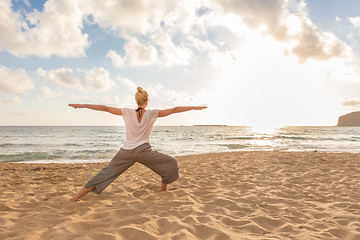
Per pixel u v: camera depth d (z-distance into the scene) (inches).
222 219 98.4
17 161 439.5
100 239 71.7
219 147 763.4
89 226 84.7
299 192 153.7
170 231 82.0
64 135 1749.5
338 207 121.7
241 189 160.9
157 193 142.3
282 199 134.5
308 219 103.3
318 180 192.5
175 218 95.0
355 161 319.0
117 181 185.9
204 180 191.3
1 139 1218.0
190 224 87.9
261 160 337.4
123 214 100.8
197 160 362.9
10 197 133.7
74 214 102.5
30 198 130.0
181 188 161.8
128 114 128.1
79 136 1605.6
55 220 93.0
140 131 128.0
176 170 141.3
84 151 621.3
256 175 215.3
